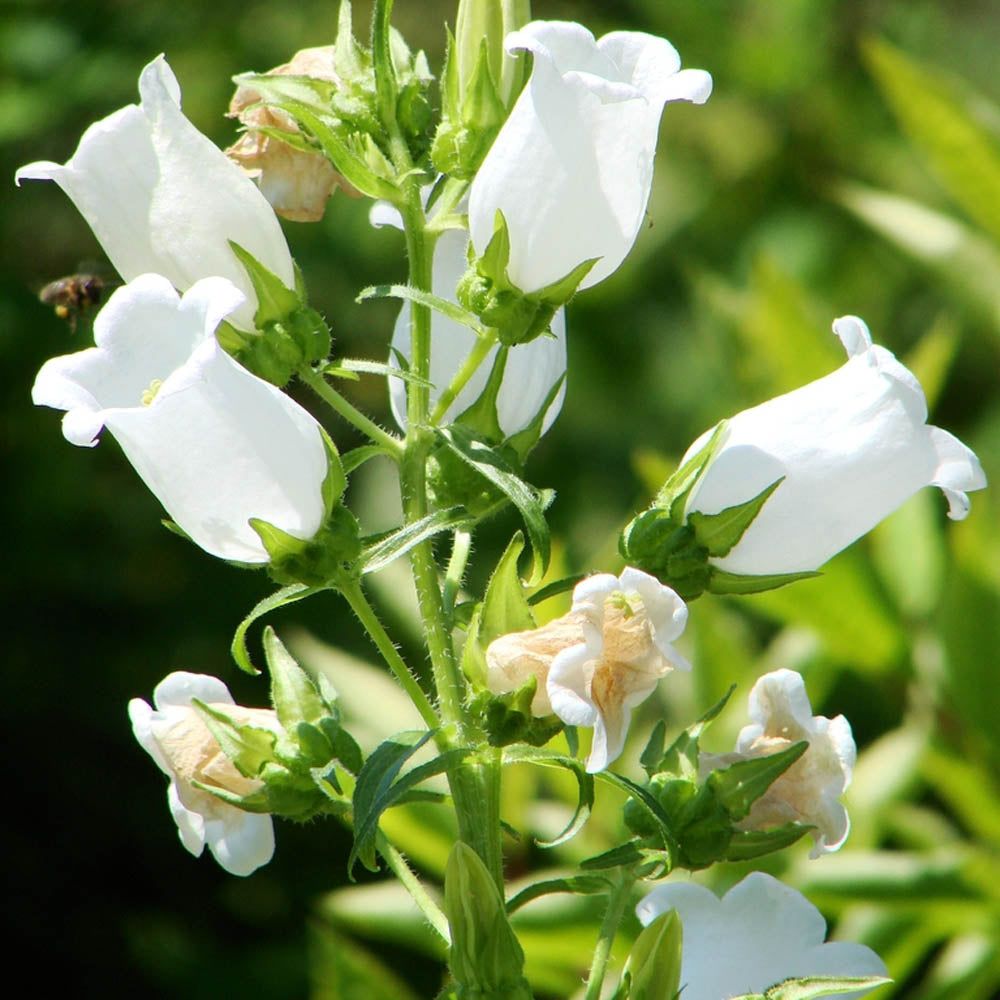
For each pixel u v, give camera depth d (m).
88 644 2.34
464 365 1.07
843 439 1.06
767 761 1.06
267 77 1.08
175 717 1.08
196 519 1.05
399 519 2.12
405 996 1.26
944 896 1.24
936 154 1.34
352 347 2.39
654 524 1.06
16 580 2.31
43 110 2.29
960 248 1.35
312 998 2.11
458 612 1.07
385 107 1.08
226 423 1.04
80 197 1.07
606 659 1.03
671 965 1.05
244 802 1.07
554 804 1.31
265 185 1.10
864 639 1.28
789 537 1.06
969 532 1.28
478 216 1.06
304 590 1.06
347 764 1.07
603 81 1.04
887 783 1.28
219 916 2.38
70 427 1.03
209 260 1.07
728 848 1.07
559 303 1.06
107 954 2.37
